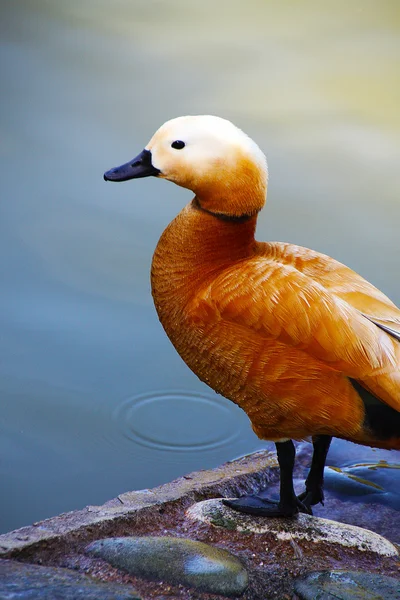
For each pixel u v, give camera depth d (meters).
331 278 5.89
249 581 5.81
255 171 5.88
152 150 5.91
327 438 5.95
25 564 5.80
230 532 5.89
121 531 5.88
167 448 6.15
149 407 6.22
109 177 5.91
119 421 6.19
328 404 5.85
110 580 5.80
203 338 5.88
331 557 5.86
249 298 5.85
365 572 5.83
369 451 6.11
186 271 5.89
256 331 5.85
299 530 5.89
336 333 5.84
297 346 5.84
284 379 5.85
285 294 5.85
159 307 5.91
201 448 6.16
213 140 5.88
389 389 5.83
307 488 5.97
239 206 5.88
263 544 5.87
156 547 5.82
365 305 5.86
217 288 5.87
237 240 5.89
